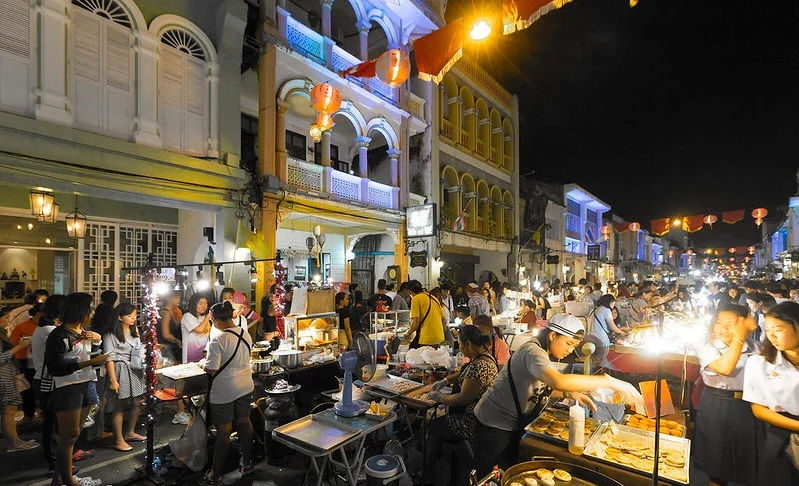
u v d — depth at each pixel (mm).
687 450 3014
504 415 3369
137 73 7914
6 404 5258
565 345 3316
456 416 3988
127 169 7555
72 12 7094
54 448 4996
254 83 11156
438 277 15617
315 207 11281
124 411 5477
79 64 7141
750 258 50656
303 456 5199
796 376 2996
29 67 6535
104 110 7430
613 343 6906
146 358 4848
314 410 5266
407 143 14906
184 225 10812
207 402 4590
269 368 5551
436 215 14797
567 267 28359
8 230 8438
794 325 2930
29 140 6402
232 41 9391
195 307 6430
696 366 5277
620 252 41688
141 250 10297
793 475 3047
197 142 8852
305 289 6766
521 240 23156
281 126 10547
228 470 4895
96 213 9594
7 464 4965
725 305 3561
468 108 19422
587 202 32406
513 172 22844
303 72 11180
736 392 3467
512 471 2666
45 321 5359
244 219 9445
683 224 22203
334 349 6719
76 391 4242
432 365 5641
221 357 4574
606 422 3412
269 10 10219
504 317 10961
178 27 8641
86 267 9422
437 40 7793
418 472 4359
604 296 7289
